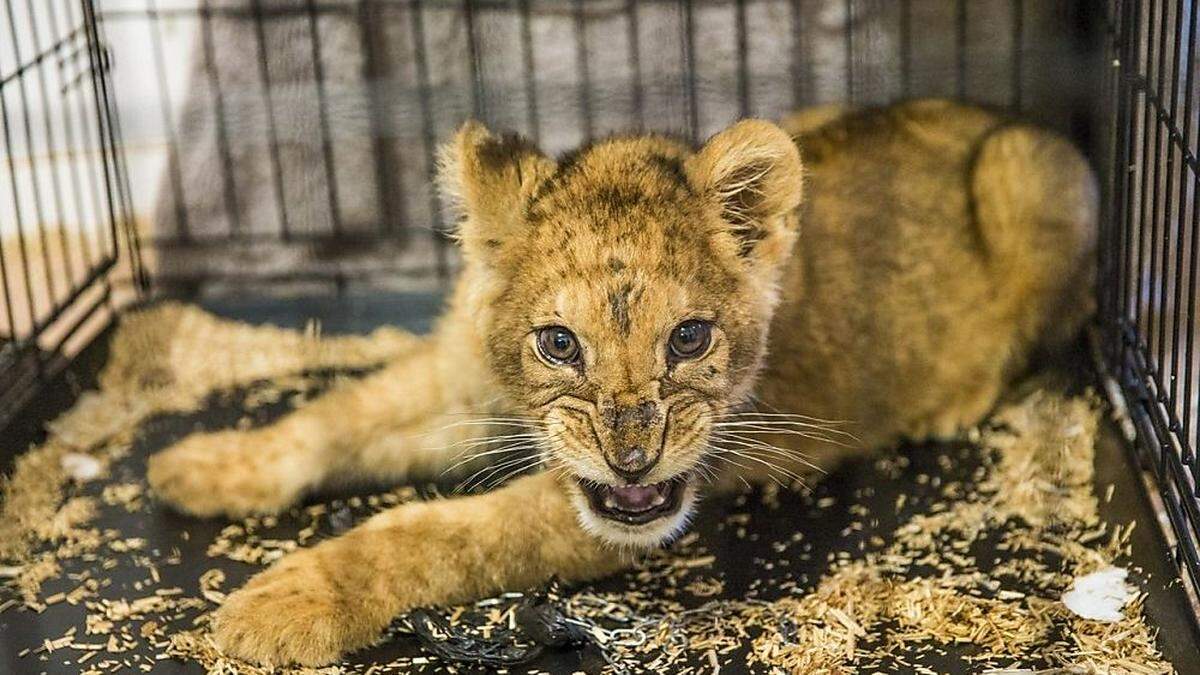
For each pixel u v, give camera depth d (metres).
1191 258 1.42
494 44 1.92
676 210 1.43
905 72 1.84
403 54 1.93
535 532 1.46
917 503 1.55
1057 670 1.38
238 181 1.93
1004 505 1.54
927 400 1.62
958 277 1.63
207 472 1.56
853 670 1.40
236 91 1.93
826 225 1.58
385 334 1.79
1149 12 1.51
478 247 1.46
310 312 1.82
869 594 1.46
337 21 1.94
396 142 1.92
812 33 1.91
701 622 1.45
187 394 1.71
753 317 1.45
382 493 1.58
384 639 1.44
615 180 1.45
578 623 1.44
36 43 1.75
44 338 1.77
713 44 1.92
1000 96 1.82
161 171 1.95
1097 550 1.49
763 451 1.55
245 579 1.50
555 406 1.42
